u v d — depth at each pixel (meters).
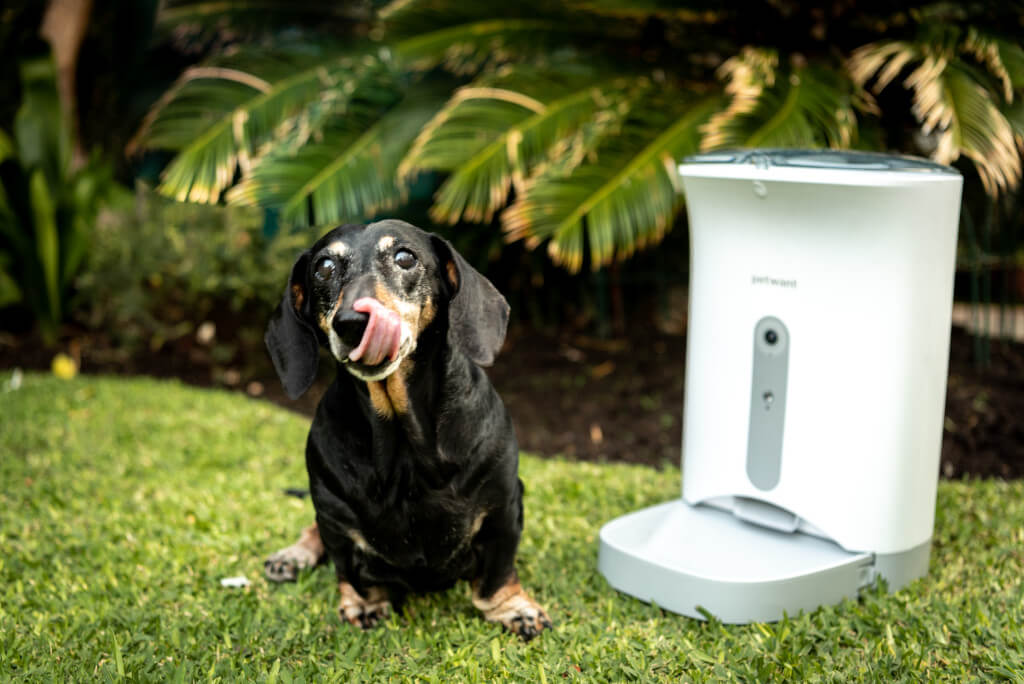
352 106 1.50
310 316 0.76
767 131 1.15
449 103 1.36
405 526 0.77
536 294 1.82
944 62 1.16
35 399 1.38
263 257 1.60
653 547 0.89
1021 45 1.22
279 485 1.13
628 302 1.82
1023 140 1.16
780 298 0.84
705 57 1.46
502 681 0.74
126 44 2.21
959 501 1.04
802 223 0.82
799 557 0.85
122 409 1.36
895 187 0.78
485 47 1.47
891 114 1.42
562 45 1.49
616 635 0.80
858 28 1.37
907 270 0.80
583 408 1.41
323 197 1.41
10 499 1.07
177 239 1.62
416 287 0.72
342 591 0.83
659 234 1.26
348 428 0.76
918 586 0.86
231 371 1.66
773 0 1.36
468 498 0.76
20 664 0.76
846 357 0.82
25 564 0.92
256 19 1.73
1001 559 0.91
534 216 1.24
